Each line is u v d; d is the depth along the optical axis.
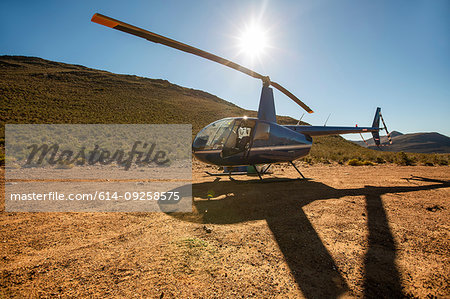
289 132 6.83
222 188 6.03
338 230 3.23
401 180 7.43
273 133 6.45
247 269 2.24
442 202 4.72
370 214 3.93
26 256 2.44
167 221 3.60
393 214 3.94
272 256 2.50
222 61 4.74
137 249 2.63
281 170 10.09
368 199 4.93
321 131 8.30
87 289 1.90
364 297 1.86
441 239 2.96
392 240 2.92
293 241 2.87
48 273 2.12
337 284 2.03
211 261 2.38
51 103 36.59
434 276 2.16
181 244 2.75
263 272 2.20
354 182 7.01
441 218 3.75
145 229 3.26
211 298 1.81
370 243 2.83
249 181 6.72
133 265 2.28
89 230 3.21
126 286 1.95
